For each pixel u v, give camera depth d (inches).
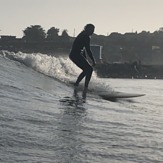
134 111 412.2
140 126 302.4
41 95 397.7
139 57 6063.0
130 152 212.2
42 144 206.7
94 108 379.6
